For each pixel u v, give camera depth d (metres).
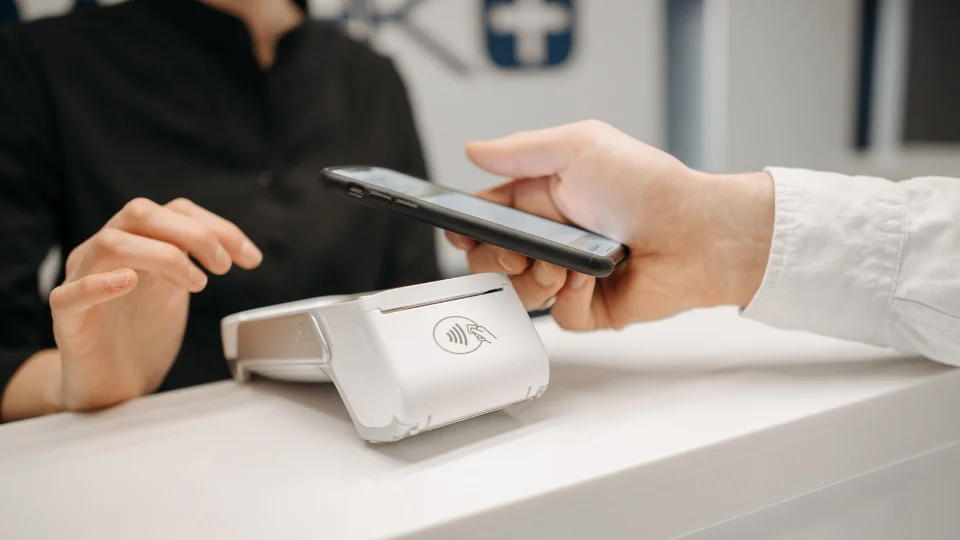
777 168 0.40
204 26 0.81
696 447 0.27
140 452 0.31
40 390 0.52
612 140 0.41
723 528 0.28
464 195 0.44
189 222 0.39
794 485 0.30
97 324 0.37
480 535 0.23
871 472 0.33
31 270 0.70
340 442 0.31
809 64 2.04
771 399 0.33
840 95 2.07
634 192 0.40
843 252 0.38
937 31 1.71
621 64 2.00
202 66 0.81
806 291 0.38
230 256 0.41
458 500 0.24
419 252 0.99
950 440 0.36
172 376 0.76
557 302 0.43
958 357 0.36
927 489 0.35
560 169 0.42
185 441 0.32
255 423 0.34
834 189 0.39
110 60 0.78
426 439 0.31
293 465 0.28
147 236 0.38
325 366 0.32
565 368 0.40
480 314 0.33
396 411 0.28
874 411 0.32
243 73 0.83
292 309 0.36
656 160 0.40
